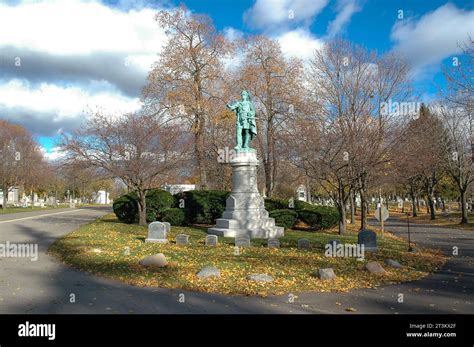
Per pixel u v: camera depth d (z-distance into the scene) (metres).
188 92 34.09
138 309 8.15
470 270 13.05
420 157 24.97
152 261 12.41
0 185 62.44
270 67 35.84
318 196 64.31
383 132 24.39
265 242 18.34
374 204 71.44
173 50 34.88
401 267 13.07
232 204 21.56
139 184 28.09
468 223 39.28
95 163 27.52
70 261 13.40
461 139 39.75
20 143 57.56
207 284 10.17
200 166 35.00
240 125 22.16
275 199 30.20
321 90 31.39
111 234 21.42
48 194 95.06
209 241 17.36
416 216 53.06
